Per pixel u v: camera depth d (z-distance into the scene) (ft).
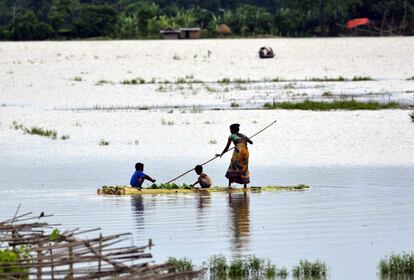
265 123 310.24
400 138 274.77
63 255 99.71
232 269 121.60
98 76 581.94
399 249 134.41
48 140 283.38
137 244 137.28
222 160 243.40
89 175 219.20
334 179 207.31
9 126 319.06
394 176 211.20
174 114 341.00
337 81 542.57
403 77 564.30
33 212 167.63
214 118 327.06
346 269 123.03
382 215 161.07
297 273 121.08
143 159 246.06
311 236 143.64
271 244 138.31
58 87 494.59
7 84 515.09
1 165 238.27
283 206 171.73
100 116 339.77
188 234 145.28
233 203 176.45
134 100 421.59
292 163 234.79
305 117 322.96
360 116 323.37
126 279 91.30
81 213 165.78
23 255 102.58
